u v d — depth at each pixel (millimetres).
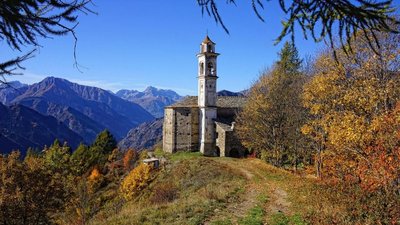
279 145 37156
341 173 19938
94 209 30328
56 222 25406
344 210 15188
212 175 32219
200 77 51812
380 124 14516
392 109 15406
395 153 13609
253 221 14938
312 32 4918
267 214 16359
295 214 16094
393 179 13961
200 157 45719
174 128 51562
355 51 17125
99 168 57344
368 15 4258
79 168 50594
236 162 40000
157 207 18547
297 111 33219
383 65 16734
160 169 42844
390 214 13477
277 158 37250
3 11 4324
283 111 36562
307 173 31234
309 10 4570
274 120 37531
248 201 19328
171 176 37906
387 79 16906
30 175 21266
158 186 34188
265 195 20953
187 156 48031
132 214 17391
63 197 23422
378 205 14141
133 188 38344
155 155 52031
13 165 21141
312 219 14820
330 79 18859
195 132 52031
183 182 32469
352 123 16312
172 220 15352
